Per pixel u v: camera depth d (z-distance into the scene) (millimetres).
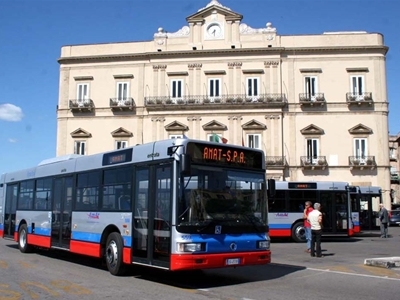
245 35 47312
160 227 10781
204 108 46969
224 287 10758
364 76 45969
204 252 10266
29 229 18047
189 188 10523
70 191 15406
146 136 47969
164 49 48188
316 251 17500
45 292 9938
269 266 14539
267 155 45781
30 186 18578
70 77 50062
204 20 48000
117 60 49156
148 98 47688
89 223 13938
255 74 46750
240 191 11320
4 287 10555
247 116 46594
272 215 25859
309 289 10500
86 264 14953
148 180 11523
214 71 47094
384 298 9469
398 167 81500
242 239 10922
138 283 11195
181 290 10281
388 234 32281
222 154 11211
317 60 46438
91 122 49156
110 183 13227
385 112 45562
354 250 20281
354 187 26984
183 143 10688
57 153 49281
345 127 45781
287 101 46406
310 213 17734
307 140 46062
